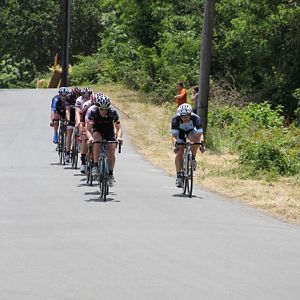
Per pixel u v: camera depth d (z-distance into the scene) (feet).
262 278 67.97
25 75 647.15
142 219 98.63
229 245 83.30
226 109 241.55
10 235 85.71
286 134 195.42
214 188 136.26
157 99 314.35
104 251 77.61
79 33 612.70
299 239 89.25
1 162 162.61
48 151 183.93
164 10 352.08
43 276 66.39
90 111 116.98
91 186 130.11
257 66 298.97
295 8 286.05
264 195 127.75
